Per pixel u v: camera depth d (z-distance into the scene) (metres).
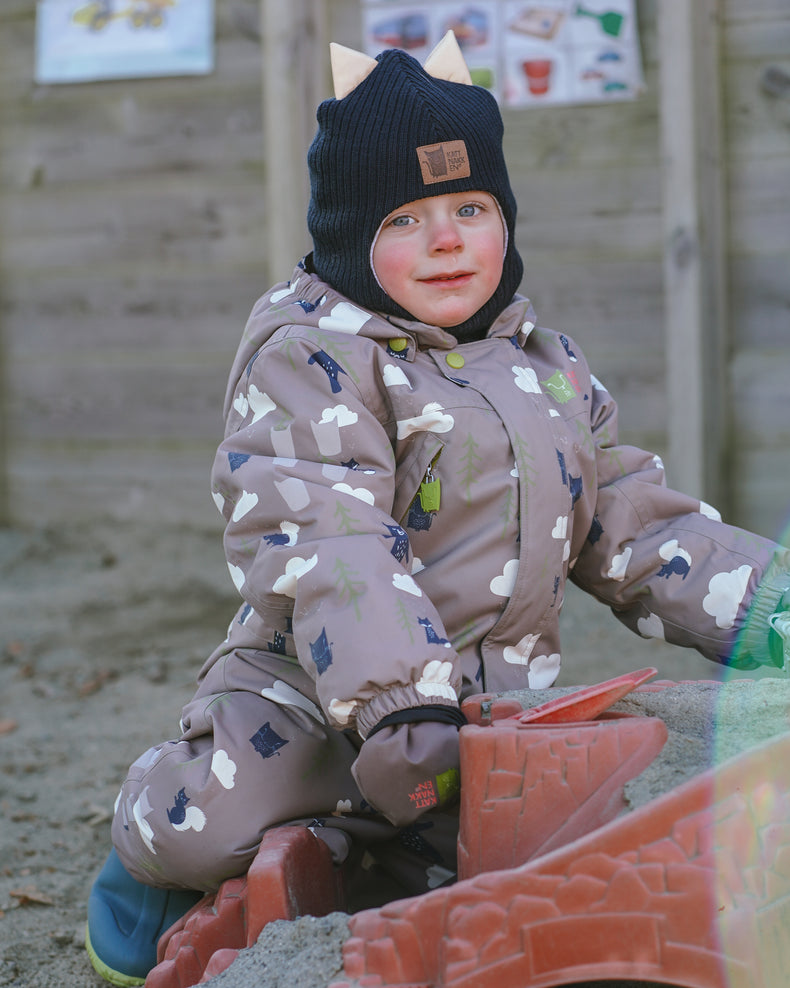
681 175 4.90
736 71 5.03
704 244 4.95
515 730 1.60
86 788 3.21
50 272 5.95
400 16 5.19
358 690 1.72
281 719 2.01
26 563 5.46
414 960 1.49
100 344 5.91
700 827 1.43
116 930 2.17
